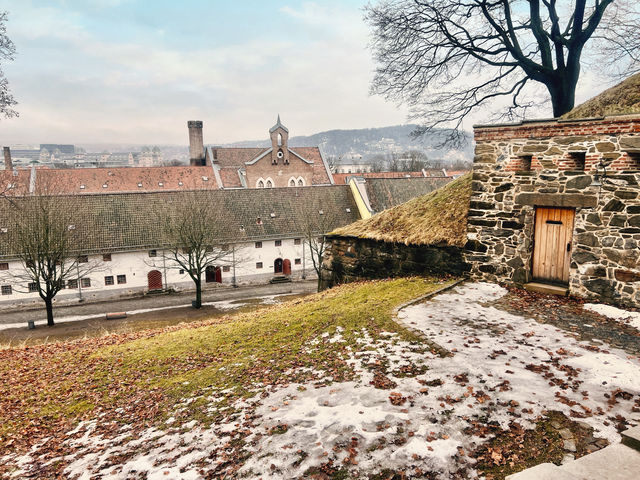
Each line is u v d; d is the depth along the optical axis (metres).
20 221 31.67
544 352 7.85
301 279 44.78
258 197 45.59
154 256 38.47
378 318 10.38
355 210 48.72
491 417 5.94
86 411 8.75
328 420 6.29
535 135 11.35
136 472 5.78
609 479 4.23
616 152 9.83
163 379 9.77
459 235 13.62
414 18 18.30
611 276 10.16
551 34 16.44
